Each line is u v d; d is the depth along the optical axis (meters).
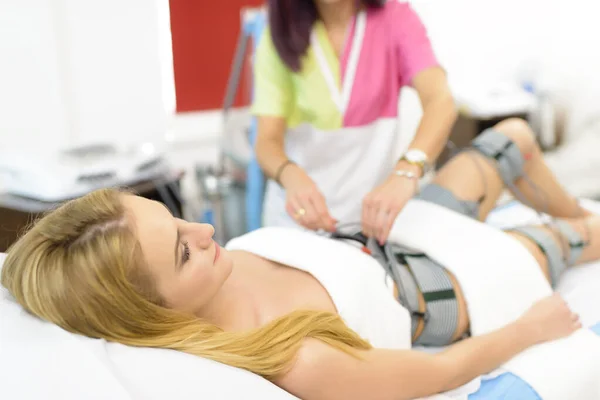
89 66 2.63
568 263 1.43
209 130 2.96
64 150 1.98
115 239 0.84
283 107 1.58
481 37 2.99
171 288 0.88
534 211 1.68
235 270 1.11
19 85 2.46
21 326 0.84
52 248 0.87
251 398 0.78
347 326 0.98
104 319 0.84
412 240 1.28
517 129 1.52
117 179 1.85
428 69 1.49
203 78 2.97
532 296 1.23
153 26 2.76
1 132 2.46
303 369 0.86
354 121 1.59
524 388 1.03
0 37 2.38
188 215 2.36
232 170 2.63
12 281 0.89
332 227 1.26
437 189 1.45
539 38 2.80
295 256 1.13
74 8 2.53
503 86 2.75
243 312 1.02
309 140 1.64
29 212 1.70
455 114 1.44
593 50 2.59
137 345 0.85
